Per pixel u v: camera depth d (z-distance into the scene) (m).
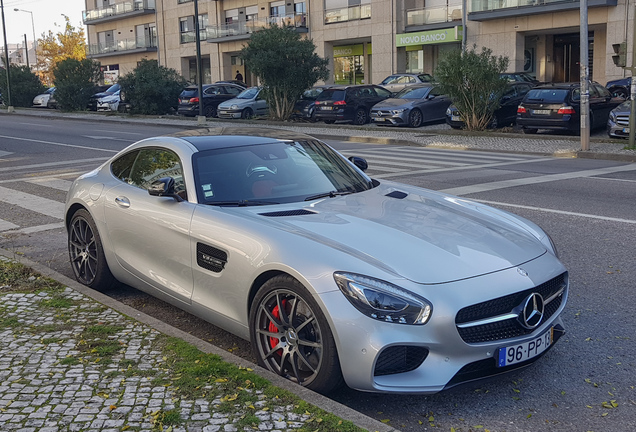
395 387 3.19
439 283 3.31
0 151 17.33
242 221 3.90
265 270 3.58
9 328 4.24
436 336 3.21
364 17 38.84
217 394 3.28
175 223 4.29
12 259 6.02
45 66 69.56
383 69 38.31
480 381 3.35
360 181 4.88
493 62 20.69
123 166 5.26
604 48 31.55
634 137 15.88
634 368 3.88
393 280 3.27
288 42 27.23
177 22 51.97
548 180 11.20
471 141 18.78
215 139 4.88
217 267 3.96
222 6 48.53
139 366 3.62
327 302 3.25
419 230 3.82
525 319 3.42
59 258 6.59
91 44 60.47
